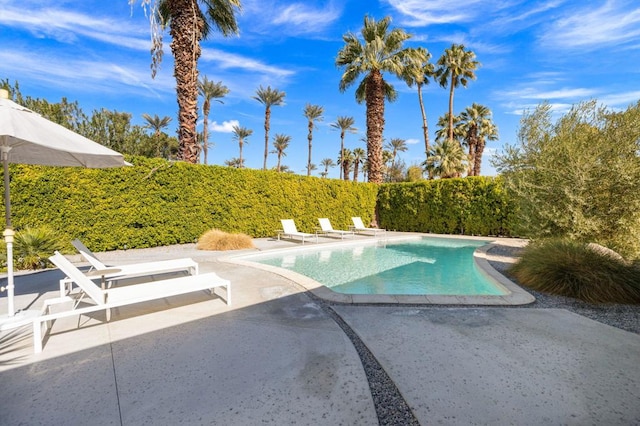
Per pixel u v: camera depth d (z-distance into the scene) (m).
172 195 9.98
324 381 2.33
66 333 3.24
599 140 6.59
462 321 3.58
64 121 16.05
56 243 7.21
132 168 9.22
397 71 17.73
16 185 7.41
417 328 3.37
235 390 2.21
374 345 2.94
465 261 9.04
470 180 14.52
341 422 1.88
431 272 7.57
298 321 3.60
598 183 6.47
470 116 29.72
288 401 2.09
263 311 3.94
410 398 2.12
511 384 2.29
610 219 6.46
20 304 4.16
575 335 3.19
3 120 2.85
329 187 15.21
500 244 10.95
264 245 10.70
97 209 8.65
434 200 15.74
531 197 7.30
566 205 6.70
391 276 7.14
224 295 4.66
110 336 3.16
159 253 8.66
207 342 3.02
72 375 2.41
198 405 2.04
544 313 3.89
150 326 3.44
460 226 14.95
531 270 5.32
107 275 4.84
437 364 2.58
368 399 2.11
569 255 5.17
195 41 11.01
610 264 4.80
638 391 2.21
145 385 2.27
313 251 10.55
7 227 3.44
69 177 8.20
